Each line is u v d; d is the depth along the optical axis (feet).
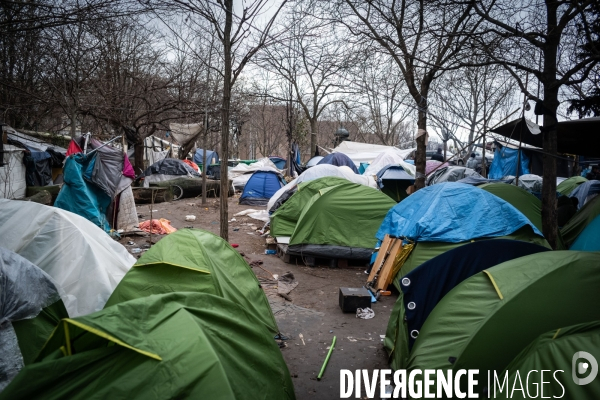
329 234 27.32
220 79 54.65
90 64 40.11
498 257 13.84
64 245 15.11
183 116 48.24
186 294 10.17
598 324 8.36
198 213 45.91
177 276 14.37
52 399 7.12
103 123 53.36
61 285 14.39
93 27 18.86
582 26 19.61
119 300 13.98
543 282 10.74
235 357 9.01
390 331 15.76
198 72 47.67
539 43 17.98
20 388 7.00
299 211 31.12
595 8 17.85
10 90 31.09
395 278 22.38
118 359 7.75
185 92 51.03
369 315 19.19
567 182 40.47
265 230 37.40
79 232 15.52
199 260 14.73
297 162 68.74
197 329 8.69
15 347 9.63
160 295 9.63
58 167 51.80
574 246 23.62
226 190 24.47
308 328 17.84
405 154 72.02
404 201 24.86
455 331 11.19
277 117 127.65
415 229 21.76
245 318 11.21
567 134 24.80
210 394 7.63
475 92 57.98
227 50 23.47
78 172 29.71
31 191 43.27
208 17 22.56
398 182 50.26
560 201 31.01
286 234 30.81
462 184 23.16
